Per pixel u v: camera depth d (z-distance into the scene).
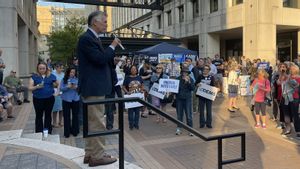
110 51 4.48
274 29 26.67
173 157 7.46
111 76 4.86
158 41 28.19
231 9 29.03
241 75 18.77
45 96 8.70
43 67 8.71
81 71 4.50
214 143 8.59
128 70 12.09
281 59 32.25
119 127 4.14
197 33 34.69
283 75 9.88
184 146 8.40
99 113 4.57
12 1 18.58
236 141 8.80
